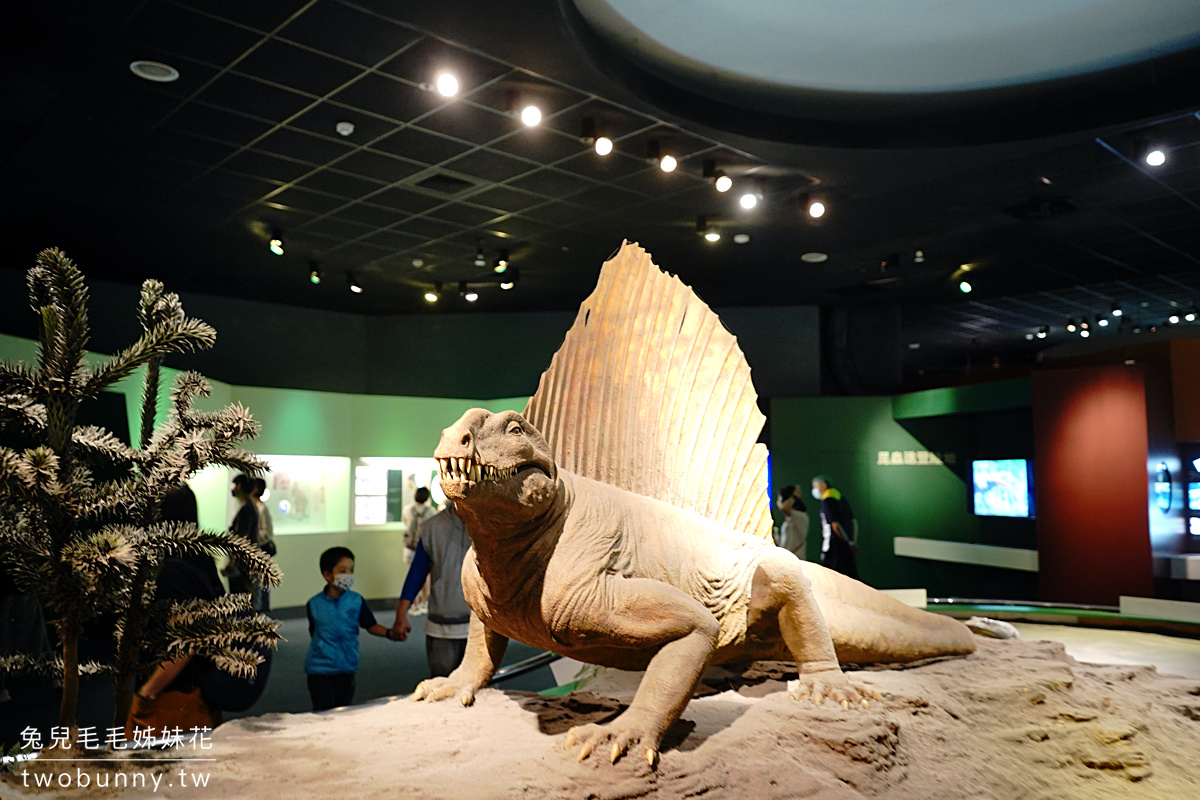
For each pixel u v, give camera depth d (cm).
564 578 262
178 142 775
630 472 329
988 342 2066
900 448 1391
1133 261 1241
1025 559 1156
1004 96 753
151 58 621
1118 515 1066
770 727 279
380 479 1298
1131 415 1070
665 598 263
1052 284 1397
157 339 215
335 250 1134
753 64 691
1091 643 570
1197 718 373
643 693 254
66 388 203
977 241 1124
